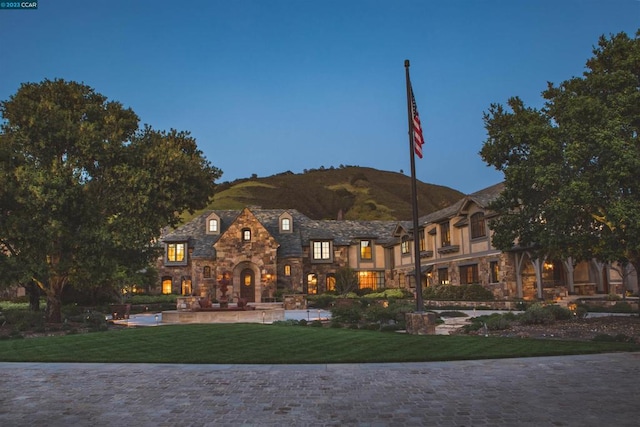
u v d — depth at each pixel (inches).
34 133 956.0
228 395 360.2
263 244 1929.1
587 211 709.3
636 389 352.2
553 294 1309.1
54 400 350.9
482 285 1464.1
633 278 1418.6
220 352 551.5
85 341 642.2
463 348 543.5
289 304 1498.5
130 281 1154.0
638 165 602.2
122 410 323.3
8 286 940.0
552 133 706.8
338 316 949.8
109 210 1047.0
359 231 2281.0
